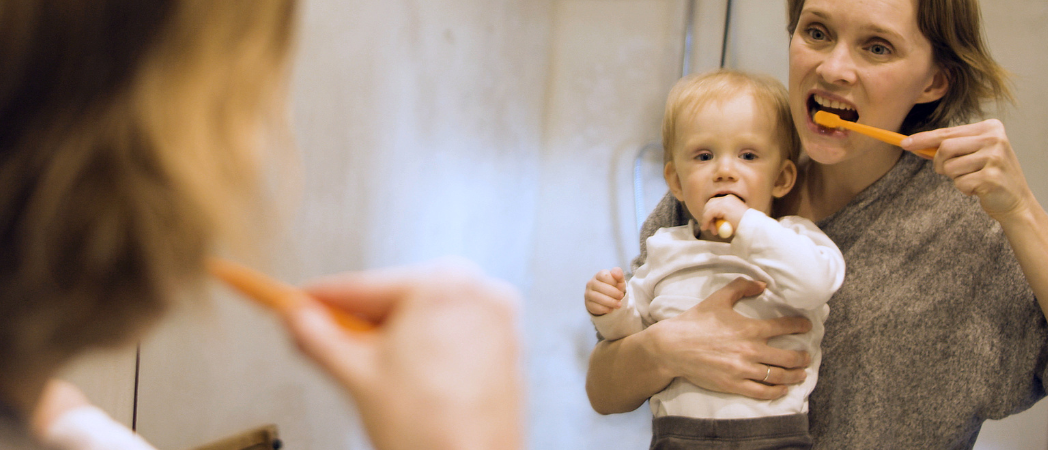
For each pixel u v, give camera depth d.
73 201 0.18
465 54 1.66
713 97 0.89
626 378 0.88
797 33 0.80
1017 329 0.77
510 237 1.94
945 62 0.77
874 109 0.75
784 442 0.78
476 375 0.19
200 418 1.09
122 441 0.34
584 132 2.03
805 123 0.79
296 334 0.20
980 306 0.77
